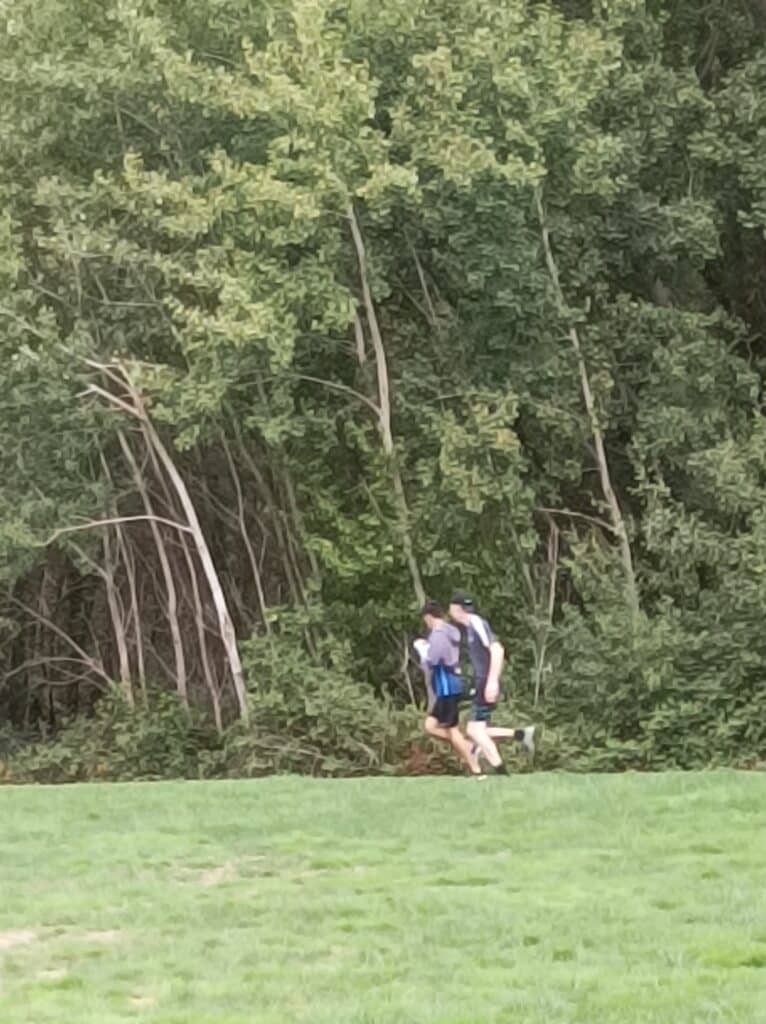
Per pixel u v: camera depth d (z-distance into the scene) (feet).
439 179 72.69
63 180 76.18
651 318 78.13
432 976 27.25
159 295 78.02
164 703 84.38
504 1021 23.84
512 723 72.79
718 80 85.92
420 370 77.36
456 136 70.44
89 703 99.09
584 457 81.30
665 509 75.97
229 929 31.71
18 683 102.63
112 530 88.48
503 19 72.79
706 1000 24.90
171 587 85.20
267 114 71.51
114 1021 24.54
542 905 32.94
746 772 56.85
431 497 76.48
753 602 72.84
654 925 30.73
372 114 70.49
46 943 30.94
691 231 77.66
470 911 32.45
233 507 87.04
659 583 77.61
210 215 71.31
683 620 75.77
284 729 77.00
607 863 37.76
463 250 74.18
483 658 57.31
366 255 74.54
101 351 78.64
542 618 77.97
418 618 77.82
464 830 43.55
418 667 79.87
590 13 82.12
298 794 53.11
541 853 39.55
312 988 26.61
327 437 77.30
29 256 80.02
